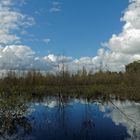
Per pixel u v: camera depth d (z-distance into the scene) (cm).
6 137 1994
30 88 6944
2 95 3006
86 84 8294
